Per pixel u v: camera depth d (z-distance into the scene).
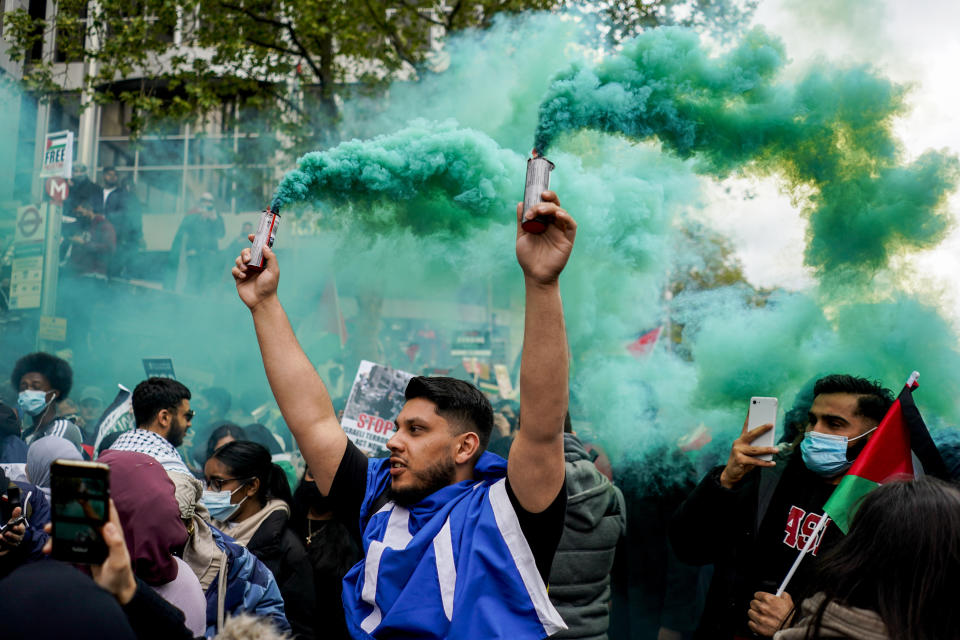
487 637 2.01
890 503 2.00
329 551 3.85
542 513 2.11
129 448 3.07
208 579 2.98
